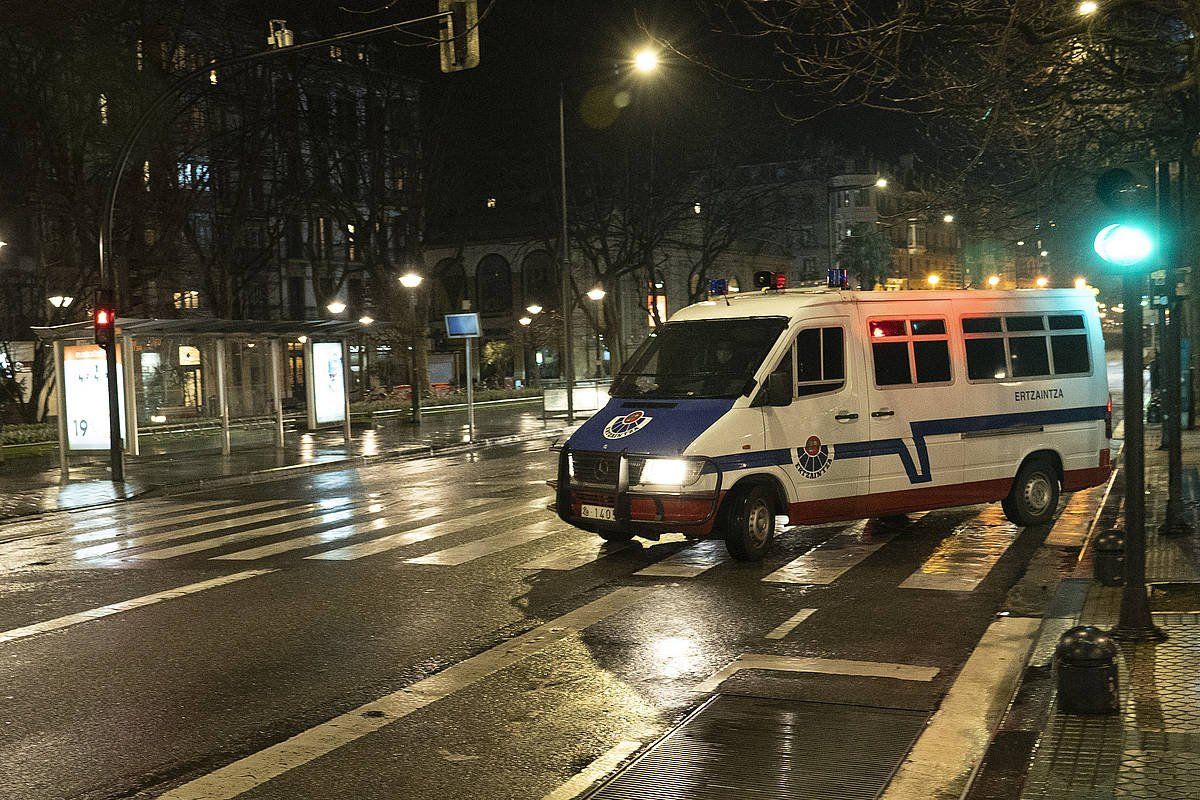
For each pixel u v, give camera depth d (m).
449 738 5.83
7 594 10.00
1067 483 12.49
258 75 39.47
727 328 11.00
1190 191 12.41
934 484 11.44
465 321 27.94
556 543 11.80
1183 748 4.93
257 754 5.64
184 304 46.97
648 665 7.13
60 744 5.86
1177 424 10.57
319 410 27.08
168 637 8.15
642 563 10.58
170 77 31.69
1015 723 5.61
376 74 43.97
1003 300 12.20
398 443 27.48
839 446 10.84
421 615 8.66
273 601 9.32
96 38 29.08
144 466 22.95
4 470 22.91
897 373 11.29
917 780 5.00
